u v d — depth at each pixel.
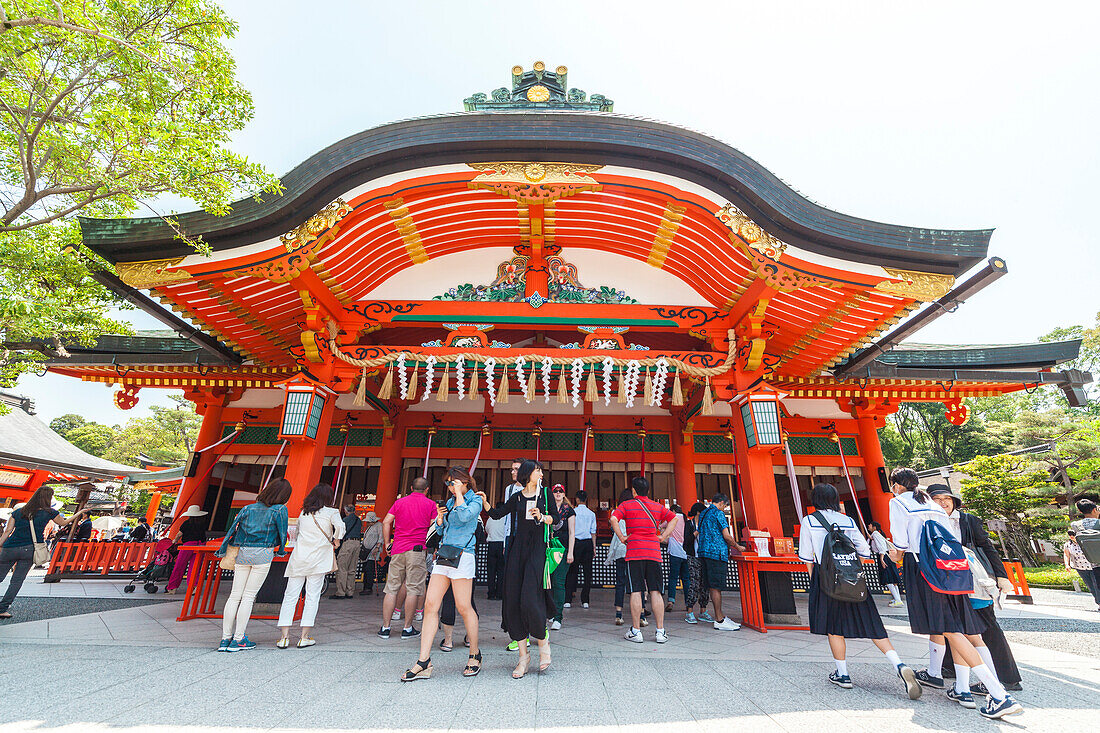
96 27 5.48
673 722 3.00
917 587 3.65
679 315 7.91
